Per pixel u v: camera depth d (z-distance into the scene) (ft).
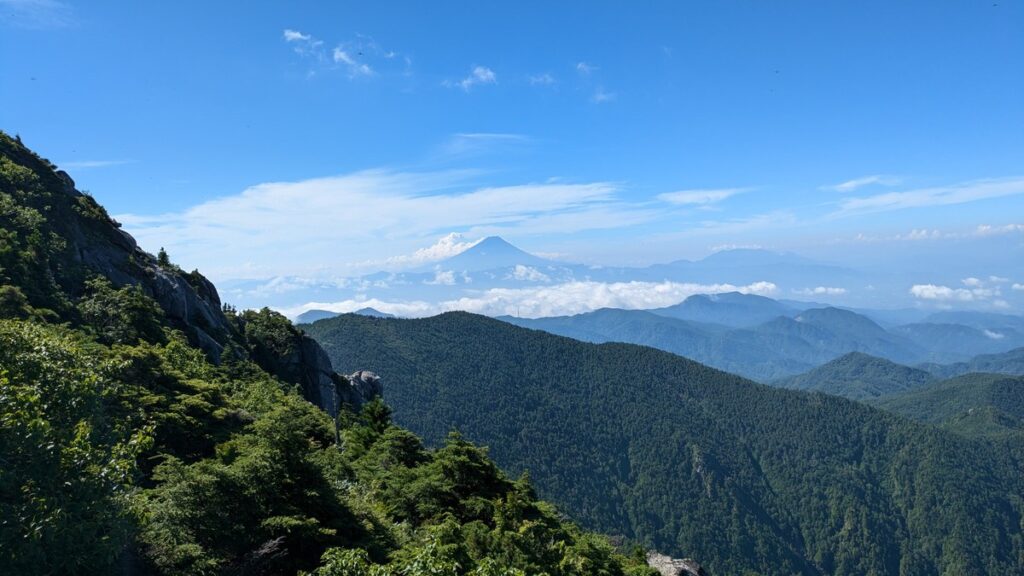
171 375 116.57
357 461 125.08
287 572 65.05
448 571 54.24
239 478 67.92
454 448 114.11
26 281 137.18
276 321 255.70
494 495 111.75
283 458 72.79
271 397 159.12
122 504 49.32
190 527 62.69
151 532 58.18
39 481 42.88
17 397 44.34
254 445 80.89
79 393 55.21
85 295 154.81
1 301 117.19
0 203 158.71
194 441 98.53
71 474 45.55
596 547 116.98
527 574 82.07
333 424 161.27
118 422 62.34
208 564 58.85
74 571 44.01
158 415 94.53
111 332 142.20
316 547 69.15
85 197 202.08
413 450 132.46
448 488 106.32
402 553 70.44
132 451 52.21
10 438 41.83
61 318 136.26
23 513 40.24
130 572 53.52
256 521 67.00
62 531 41.81
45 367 54.60
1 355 53.21
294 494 71.77
